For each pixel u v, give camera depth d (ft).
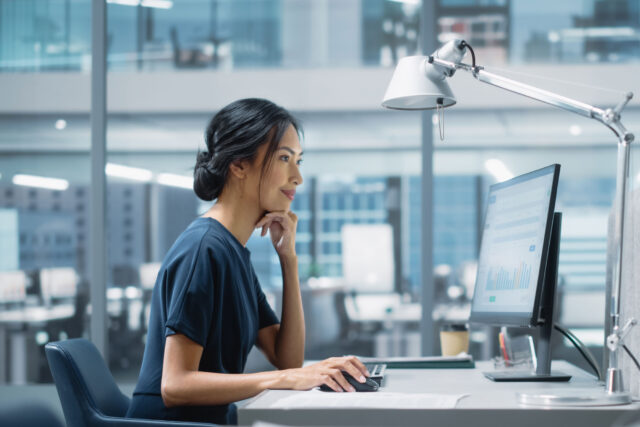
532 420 3.35
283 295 5.69
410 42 14.73
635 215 4.46
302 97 14.89
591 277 12.27
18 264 13.51
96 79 9.16
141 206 14.29
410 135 14.51
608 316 5.19
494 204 5.38
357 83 14.84
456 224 12.70
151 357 4.53
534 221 4.51
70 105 13.88
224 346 4.65
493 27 12.94
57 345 4.61
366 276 13.78
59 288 13.47
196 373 4.22
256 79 14.85
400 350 13.34
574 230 12.64
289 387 4.13
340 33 14.90
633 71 12.91
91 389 4.60
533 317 4.22
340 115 14.78
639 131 12.07
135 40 14.26
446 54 4.84
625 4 12.97
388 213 14.14
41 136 13.82
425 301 8.84
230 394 4.17
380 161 14.39
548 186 4.40
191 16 14.70
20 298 13.34
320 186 14.42
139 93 14.29
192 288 4.33
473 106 12.82
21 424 9.07
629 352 3.75
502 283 4.88
